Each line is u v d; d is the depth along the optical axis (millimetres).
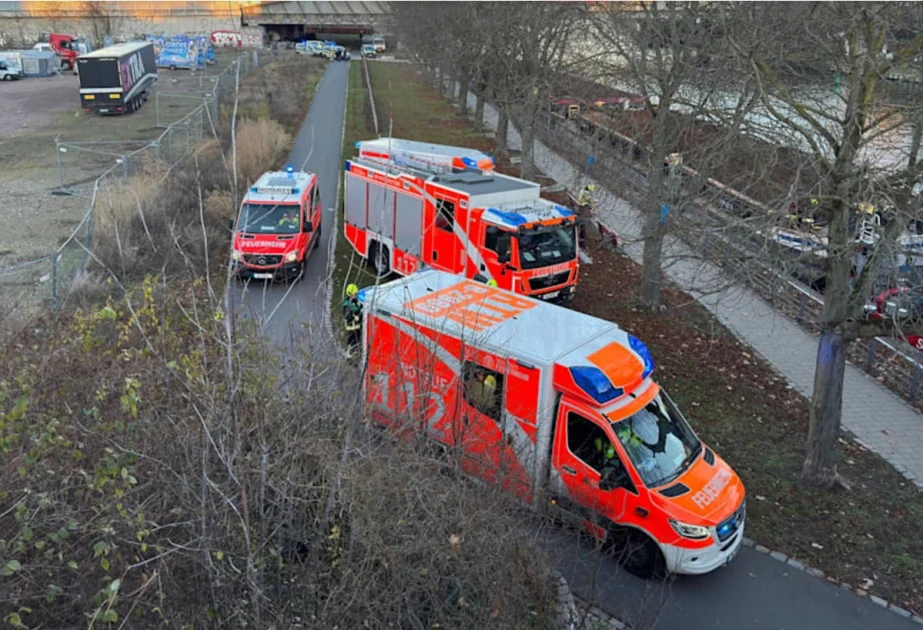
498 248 15680
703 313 17578
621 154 19094
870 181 9070
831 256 9797
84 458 6695
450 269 17047
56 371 7820
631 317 17078
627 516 8695
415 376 8688
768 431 12508
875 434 12742
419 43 46844
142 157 26797
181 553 5938
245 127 30969
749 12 11977
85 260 16547
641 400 9188
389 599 6027
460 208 16359
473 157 18719
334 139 36594
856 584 9000
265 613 5918
